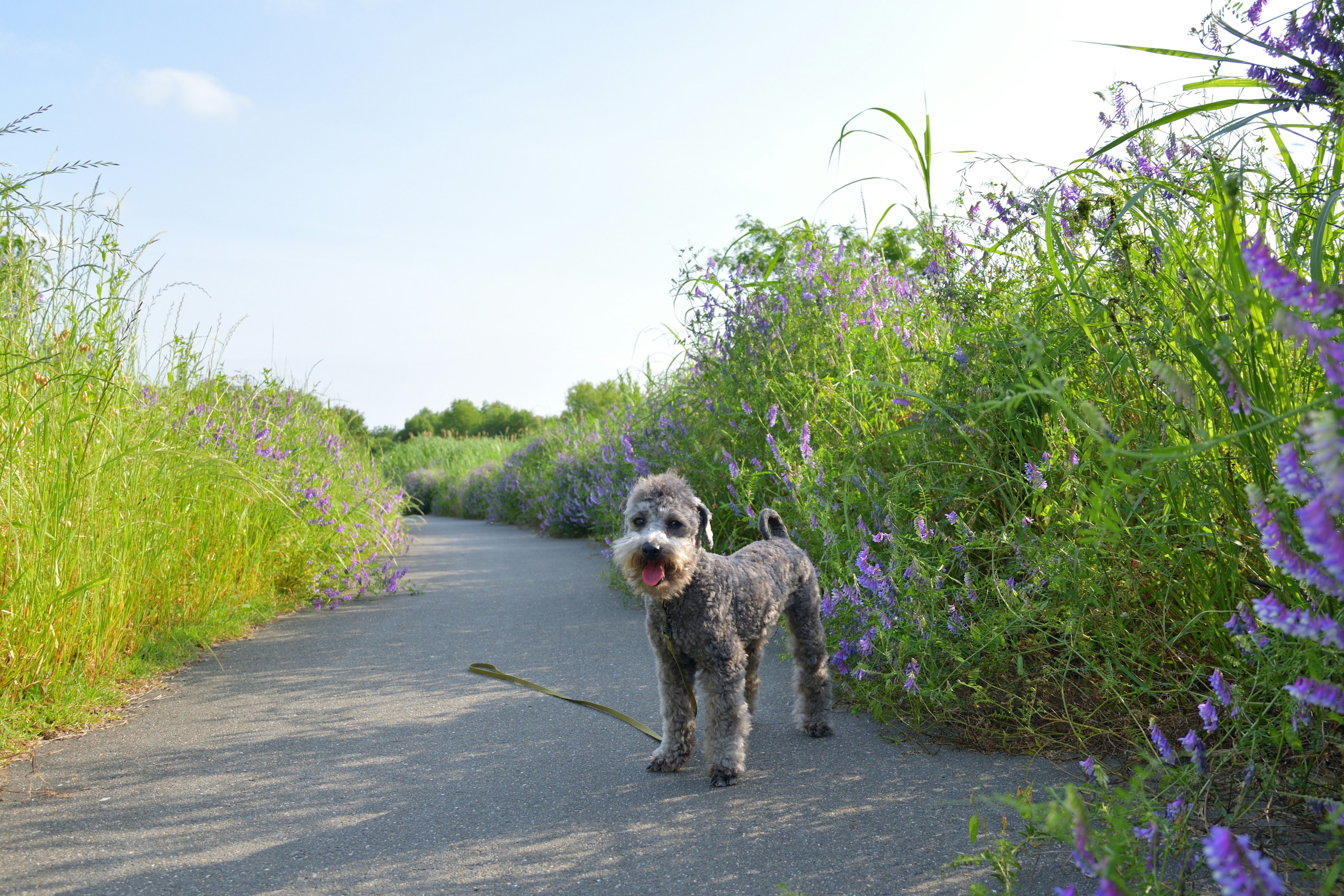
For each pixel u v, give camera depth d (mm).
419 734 3939
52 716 4000
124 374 5203
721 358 7527
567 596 7672
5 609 3947
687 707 3508
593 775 3402
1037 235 4270
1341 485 1384
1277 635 2475
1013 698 3639
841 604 4254
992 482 4344
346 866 2637
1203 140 2842
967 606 3975
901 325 5992
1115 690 3314
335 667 5234
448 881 2533
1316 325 1928
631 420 10359
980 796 2990
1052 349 3885
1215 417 2910
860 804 3010
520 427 53781
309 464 8273
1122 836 1950
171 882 2539
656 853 2684
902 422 5188
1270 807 2572
